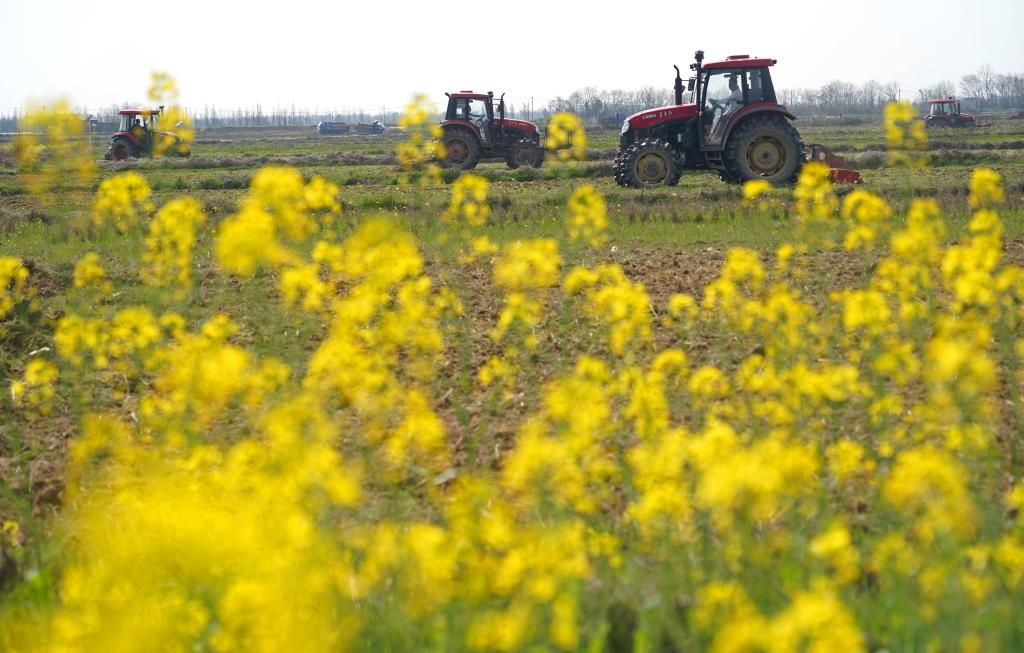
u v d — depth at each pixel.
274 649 5.33
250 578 5.71
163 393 12.84
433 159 56.12
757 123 39.53
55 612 7.21
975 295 12.86
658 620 6.23
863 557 7.59
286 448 7.68
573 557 6.52
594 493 8.90
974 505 7.71
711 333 15.15
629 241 24.67
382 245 12.78
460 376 13.51
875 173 44.00
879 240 22.28
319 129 180.00
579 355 14.33
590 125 141.62
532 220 28.72
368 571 6.80
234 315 16.92
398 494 9.09
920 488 7.11
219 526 5.98
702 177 46.75
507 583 6.32
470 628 6.07
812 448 8.89
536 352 14.62
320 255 13.00
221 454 10.35
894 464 8.85
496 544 6.79
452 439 11.38
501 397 12.67
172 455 10.62
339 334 11.64
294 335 15.30
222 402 11.77
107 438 10.78
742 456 6.61
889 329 12.88
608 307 14.99
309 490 7.14
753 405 10.21
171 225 16.45
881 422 10.05
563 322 16.09
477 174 49.75
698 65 40.09
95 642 5.54
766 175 39.59
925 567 6.70
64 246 24.95
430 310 15.06
